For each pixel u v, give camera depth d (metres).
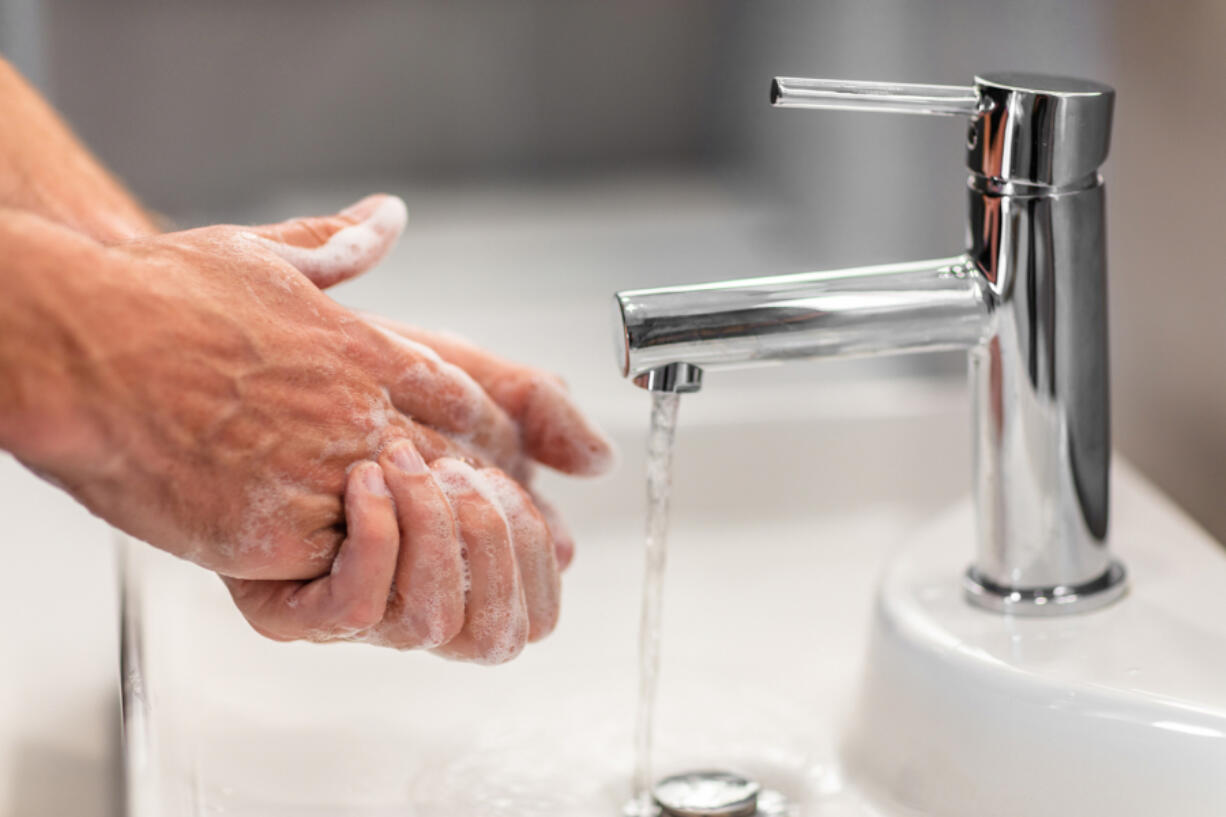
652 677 0.74
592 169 2.28
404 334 0.79
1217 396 0.78
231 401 0.66
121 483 0.65
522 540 0.72
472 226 2.13
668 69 2.24
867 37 1.33
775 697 0.82
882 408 0.97
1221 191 0.77
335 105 2.20
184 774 0.71
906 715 0.73
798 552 0.94
